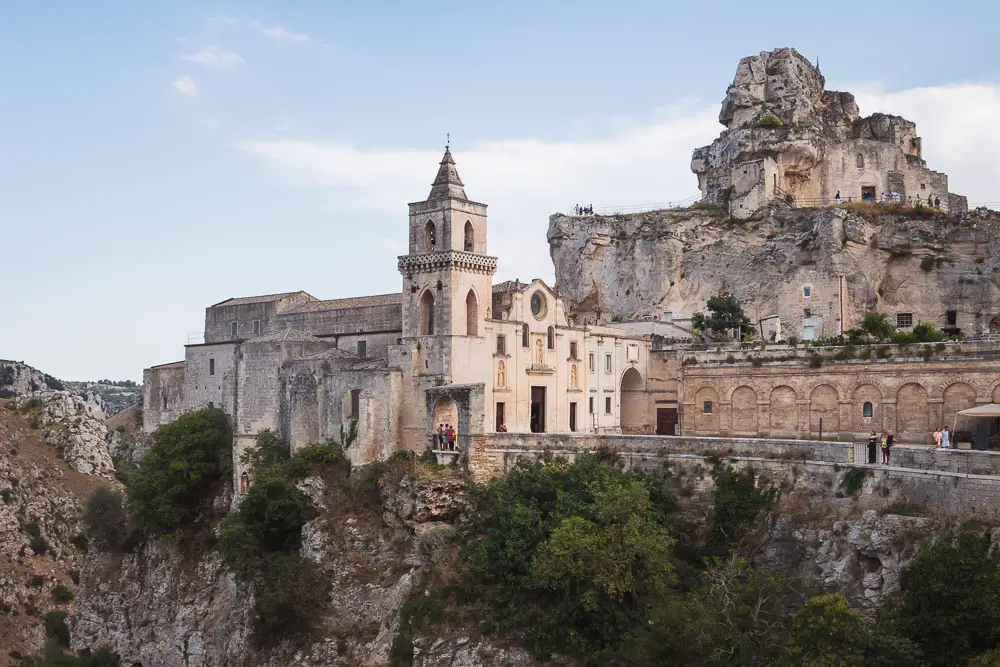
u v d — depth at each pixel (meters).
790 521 60.25
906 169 132.88
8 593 113.94
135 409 166.88
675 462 69.94
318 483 81.56
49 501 132.75
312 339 93.38
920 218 117.94
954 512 51.50
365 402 82.38
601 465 71.06
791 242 119.88
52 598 117.12
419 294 84.75
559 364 96.12
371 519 78.25
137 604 94.94
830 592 54.19
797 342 98.81
